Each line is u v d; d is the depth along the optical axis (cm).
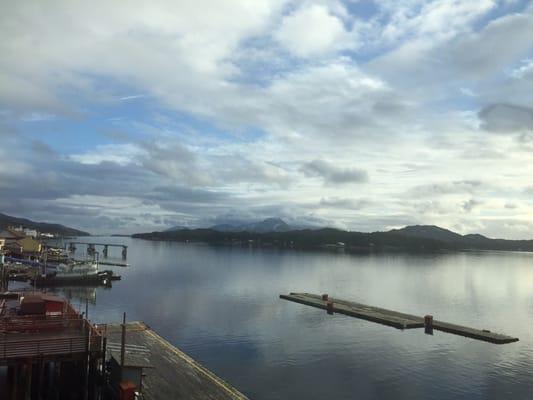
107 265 15388
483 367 4300
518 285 11612
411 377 4009
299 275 13025
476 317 7050
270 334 5438
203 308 7144
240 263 17500
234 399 2925
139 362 2931
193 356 4491
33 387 3141
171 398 2908
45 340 2808
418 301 8600
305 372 4072
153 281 10944
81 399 2886
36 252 14875
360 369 4191
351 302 7600
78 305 7312
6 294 6156
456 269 16800
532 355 4703
